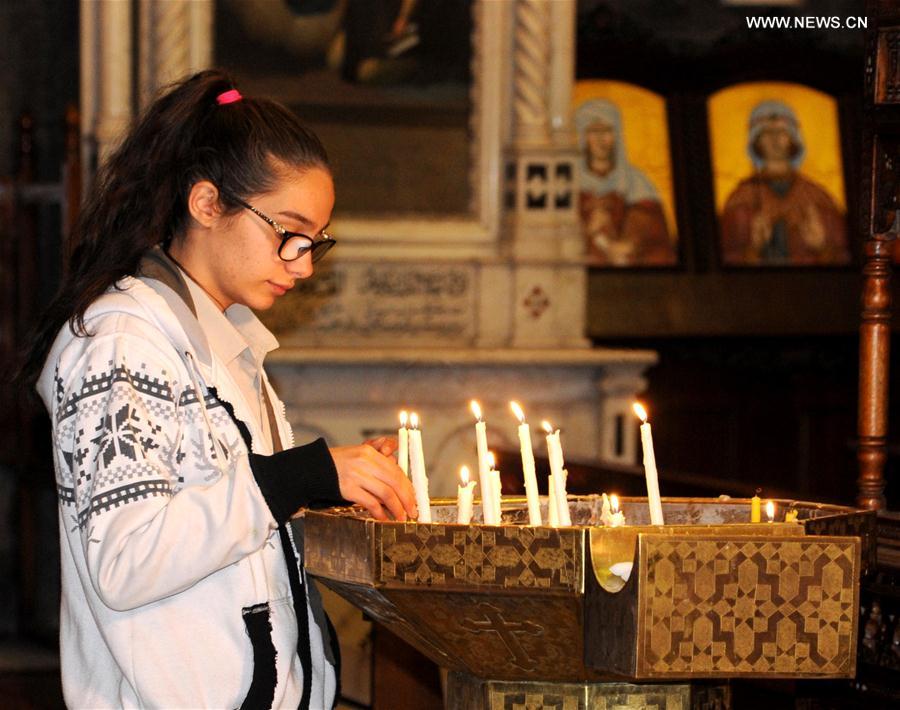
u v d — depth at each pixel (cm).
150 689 213
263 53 766
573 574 190
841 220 974
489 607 196
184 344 222
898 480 811
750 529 199
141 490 204
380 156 782
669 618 183
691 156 951
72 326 220
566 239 795
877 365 303
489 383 771
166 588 202
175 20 736
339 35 777
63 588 229
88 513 204
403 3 782
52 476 779
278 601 226
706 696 224
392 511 214
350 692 457
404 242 780
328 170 233
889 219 301
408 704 414
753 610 185
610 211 938
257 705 219
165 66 734
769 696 322
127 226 228
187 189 229
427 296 784
